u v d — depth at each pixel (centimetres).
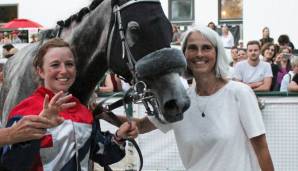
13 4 1891
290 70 912
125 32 347
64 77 307
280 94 723
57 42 310
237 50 1041
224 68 361
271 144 729
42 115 265
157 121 370
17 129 264
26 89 389
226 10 1831
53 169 298
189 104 326
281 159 728
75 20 385
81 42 376
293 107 721
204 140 355
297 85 781
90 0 389
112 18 356
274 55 1009
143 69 327
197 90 367
